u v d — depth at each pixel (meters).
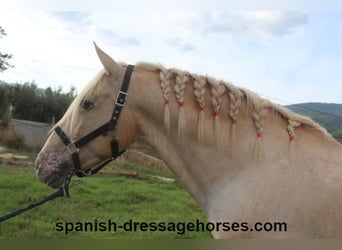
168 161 2.39
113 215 6.52
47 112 22.19
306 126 2.24
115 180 10.10
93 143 2.39
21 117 21.64
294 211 2.00
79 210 6.75
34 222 5.73
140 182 10.32
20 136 15.20
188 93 2.33
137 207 7.24
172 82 2.37
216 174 2.24
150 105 2.36
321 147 2.15
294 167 2.09
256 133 2.21
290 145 2.14
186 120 2.28
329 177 2.02
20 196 7.14
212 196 2.27
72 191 7.97
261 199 2.07
